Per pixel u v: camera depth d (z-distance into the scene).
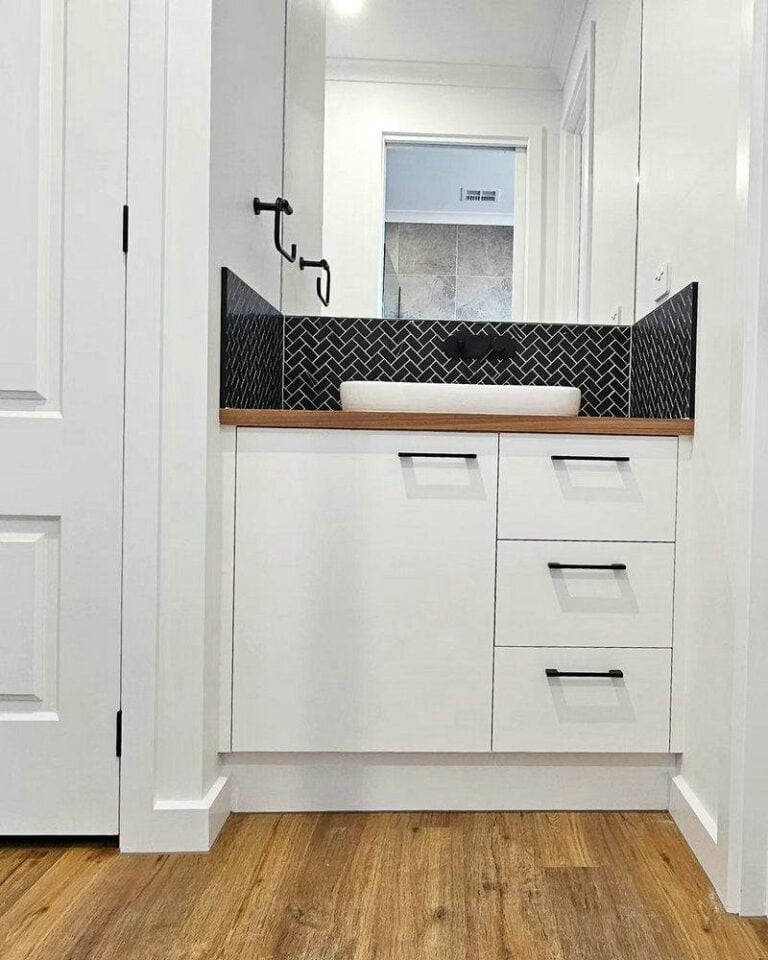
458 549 1.63
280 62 2.20
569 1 2.28
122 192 1.46
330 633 1.63
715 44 1.54
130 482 1.48
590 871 1.45
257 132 1.89
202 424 1.49
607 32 2.24
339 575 1.63
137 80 1.46
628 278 2.25
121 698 1.50
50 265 1.47
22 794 1.51
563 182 2.28
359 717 1.64
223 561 1.62
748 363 1.33
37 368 1.47
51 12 1.45
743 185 1.34
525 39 2.29
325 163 2.29
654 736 1.65
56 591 1.50
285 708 1.63
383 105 2.30
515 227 2.29
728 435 1.42
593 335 2.27
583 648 1.65
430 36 2.29
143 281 1.47
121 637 1.50
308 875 1.42
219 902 1.33
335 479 1.62
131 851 1.50
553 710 1.65
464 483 1.63
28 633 1.49
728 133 1.46
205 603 1.51
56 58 1.46
